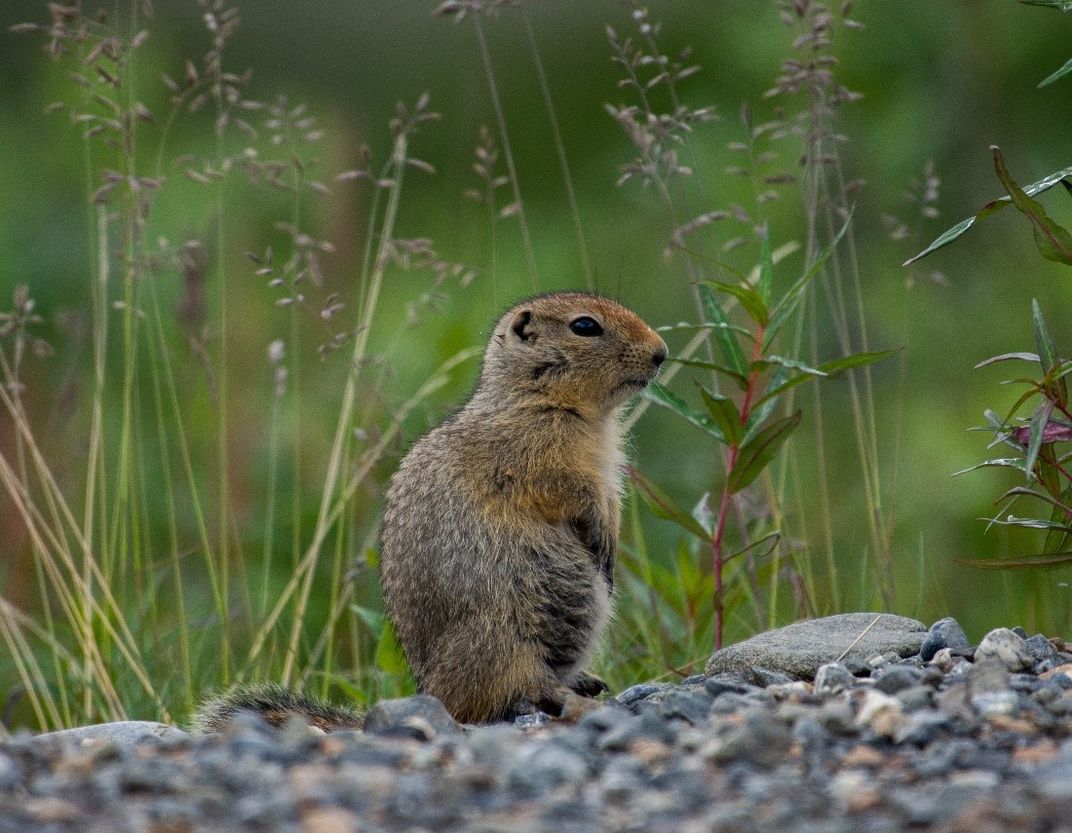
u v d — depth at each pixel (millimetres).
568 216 21156
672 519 10625
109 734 8516
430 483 9672
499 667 9242
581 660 9664
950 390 16078
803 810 5602
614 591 10312
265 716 9000
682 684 9070
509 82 24781
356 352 12227
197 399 15109
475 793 5992
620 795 5941
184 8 27281
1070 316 16859
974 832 5086
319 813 5633
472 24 26734
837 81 17891
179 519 14164
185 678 10883
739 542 13477
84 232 19000
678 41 23547
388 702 7699
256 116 23234
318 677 11781
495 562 9375
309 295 16453
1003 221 18016
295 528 11969
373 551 11367
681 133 12023
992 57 18266
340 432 11969
